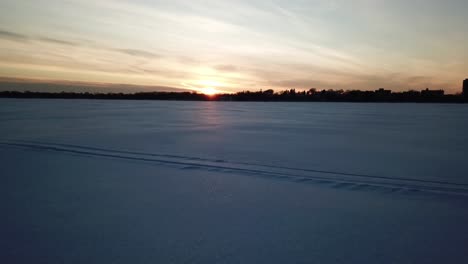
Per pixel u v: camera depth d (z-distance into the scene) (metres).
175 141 11.38
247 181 5.79
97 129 15.38
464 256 3.02
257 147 10.16
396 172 6.69
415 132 15.27
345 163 7.64
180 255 3.02
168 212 4.14
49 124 17.83
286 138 12.59
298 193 5.04
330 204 4.50
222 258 2.97
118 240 3.32
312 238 3.39
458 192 5.15
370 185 5.56
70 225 3.69
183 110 41.25
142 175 6.20
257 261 2.92
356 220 3.90
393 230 3.61
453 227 3.69
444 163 7.70
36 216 3.96
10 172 6.36
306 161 7.88
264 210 4.24
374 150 9.72
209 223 3.78
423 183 5.75
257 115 30.75
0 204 4.41
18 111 32.22
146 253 3.05
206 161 7.75
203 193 5.00
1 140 11.07
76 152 8.84
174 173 6.40
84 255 3.00
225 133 14.21
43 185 5.40
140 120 21.86
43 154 8.51
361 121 23.20
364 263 2.89
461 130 16.34
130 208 4.28
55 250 3.10
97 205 4.39
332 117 28.48
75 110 35.91
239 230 3.59
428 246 3.22
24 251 3.07
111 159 7.89
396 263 2.89
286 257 2.99
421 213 4.15
